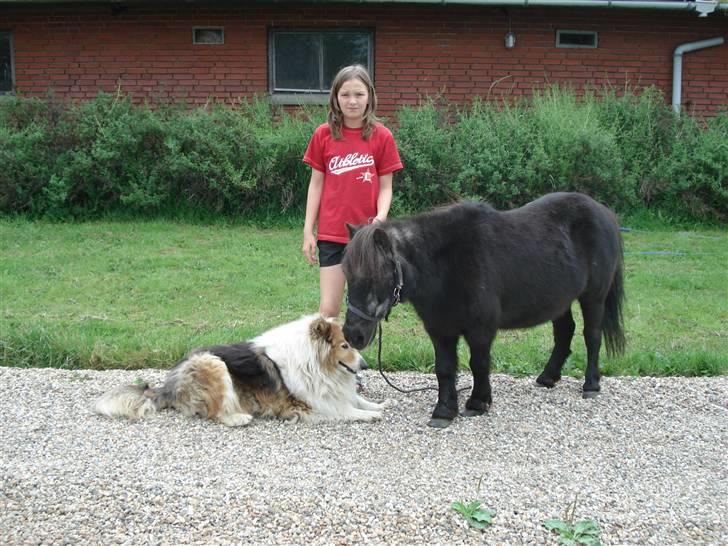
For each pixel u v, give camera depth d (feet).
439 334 15.38
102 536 10.98
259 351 16.14
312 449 14.17
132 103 41.45
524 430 15.39
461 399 17.71
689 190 40.37
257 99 42.39
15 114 40.60
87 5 42.70
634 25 44.06
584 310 17.71
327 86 43.96
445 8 42.78
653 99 43.45
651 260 32.91
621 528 11.24
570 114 40.01
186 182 39.45
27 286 27.25
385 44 43.09
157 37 43.04
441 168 38.32
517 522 11.25
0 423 15.25
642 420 16.08
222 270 29.96
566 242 16.58
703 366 19.88
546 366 18.54
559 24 43.60
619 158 39.32
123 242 34.50
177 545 10.75
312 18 42.68
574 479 12.87
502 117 40.68
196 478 12.48
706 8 41.78
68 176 38.42
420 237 14.65
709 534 11.15
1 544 10.81
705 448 14.53
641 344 21.81
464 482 12.52
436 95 42.91
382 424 15.78
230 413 15.51
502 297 15.49
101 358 19.90
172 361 20.07
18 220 38.24
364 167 16.39
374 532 11.01
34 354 20.11
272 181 38.75
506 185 38.34
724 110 45.19
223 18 42.68
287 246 34.32
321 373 15.75
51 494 11.90
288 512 11.43
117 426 15.21
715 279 29.55
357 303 13.57
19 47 43.78
